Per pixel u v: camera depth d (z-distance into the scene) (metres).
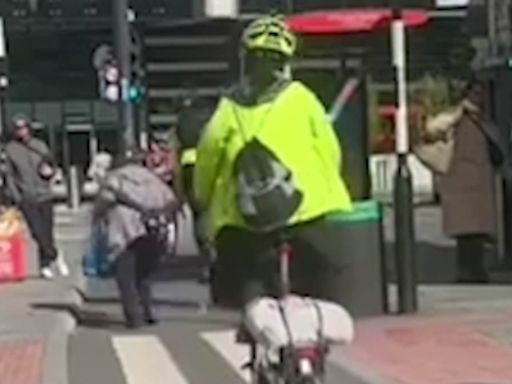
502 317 13.34
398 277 13.80
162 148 20.02
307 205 7.35
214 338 13.14
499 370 10.41
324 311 7.34
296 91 7.48
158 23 44.94
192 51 44.88
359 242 13.44
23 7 47.16
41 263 19.61
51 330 13.91
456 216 16.20
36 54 47.38
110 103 35.72
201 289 17.19
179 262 20.05
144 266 14.34
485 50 18.56
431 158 16.23
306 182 7.36
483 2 19.03
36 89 47.22
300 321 7.25
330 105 14.12
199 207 8.16
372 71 15.34
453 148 16.17
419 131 17.38
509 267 17.25
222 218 7.44
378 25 14.71
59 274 19.84
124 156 15.01
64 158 46.97
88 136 47.06
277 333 7.21
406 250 13.78
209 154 7.52
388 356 11.26
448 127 16.22
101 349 12.70
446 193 16.27
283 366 7.21
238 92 7.56
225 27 43.75
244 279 7.50
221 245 7.54
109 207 14.23
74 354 12.41
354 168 14.06
